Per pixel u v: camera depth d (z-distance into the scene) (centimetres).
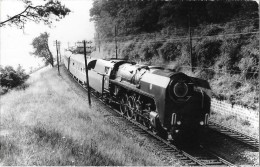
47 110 1576
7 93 2520
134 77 1549
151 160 1005
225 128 1466
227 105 1788
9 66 2811
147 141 1258
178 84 1188
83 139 1061
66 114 1514
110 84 1891
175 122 1191
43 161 809
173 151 1145
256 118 1534
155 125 1269
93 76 2306
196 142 1258
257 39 1859
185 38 2622
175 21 3017
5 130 1133
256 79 1797
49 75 3972
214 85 2064
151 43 3053
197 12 2830
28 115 1417
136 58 3428
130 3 3856
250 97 1694
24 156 834
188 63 2475
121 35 4197
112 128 1395
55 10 1064
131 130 1409
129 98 1634
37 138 1005
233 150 1175
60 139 1020
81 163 838
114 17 4581
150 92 1321
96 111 1770
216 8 2567
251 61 1844
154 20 3550
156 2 3334
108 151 989
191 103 1222
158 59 2945
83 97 2278
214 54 2252
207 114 1224
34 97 2058
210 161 1048
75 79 3384
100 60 2247
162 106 1205
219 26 2378
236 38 2069
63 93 2306
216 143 1255
